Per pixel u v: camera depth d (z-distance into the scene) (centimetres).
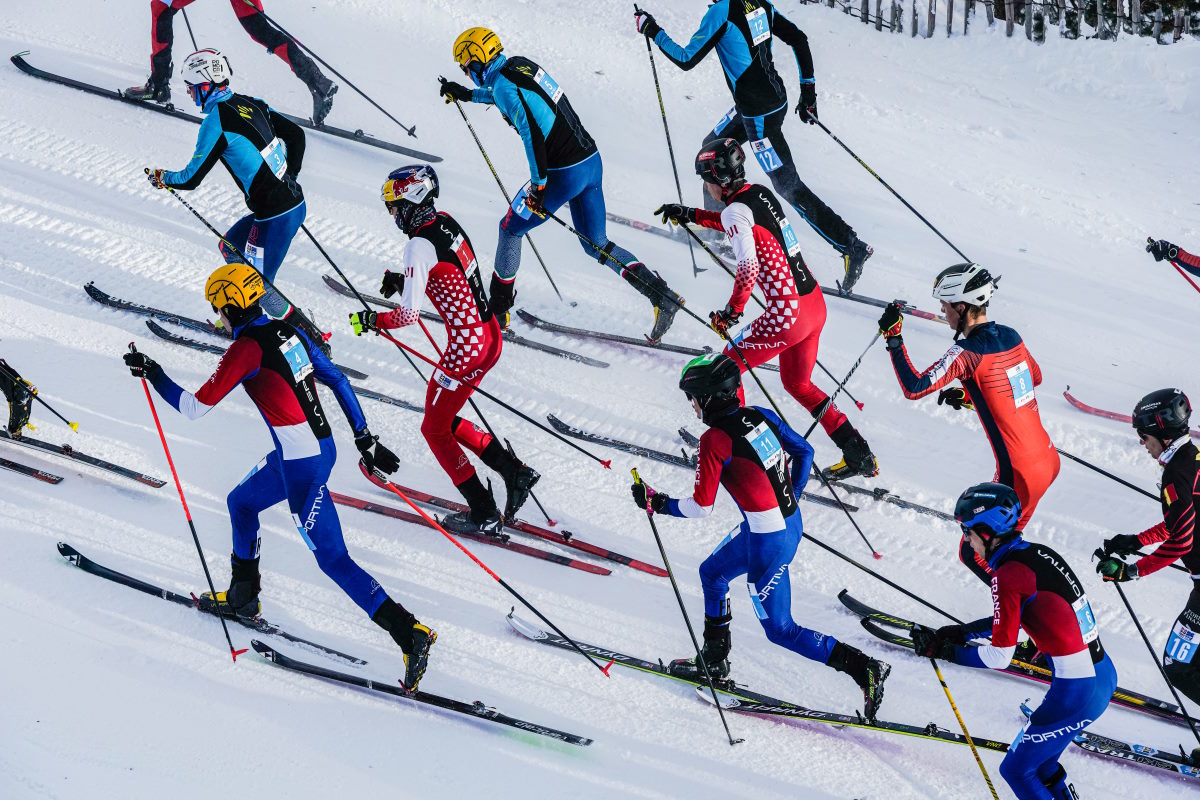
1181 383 1400
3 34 1945
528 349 1410
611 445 1269
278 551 1098
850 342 1448
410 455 1238
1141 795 905
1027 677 1015
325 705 939
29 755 860
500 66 1252
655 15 2238
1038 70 2100
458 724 934
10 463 1152
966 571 1133
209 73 1223
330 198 1639
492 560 1113
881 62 2131
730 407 911
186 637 989
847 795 892
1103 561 932
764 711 956
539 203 1287
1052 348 1454
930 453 1288
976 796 898
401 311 1044
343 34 2075
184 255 1492
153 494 1142
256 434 1240
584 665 1002
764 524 912
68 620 988
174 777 860
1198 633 923
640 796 879
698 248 1606
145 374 951
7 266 1433
